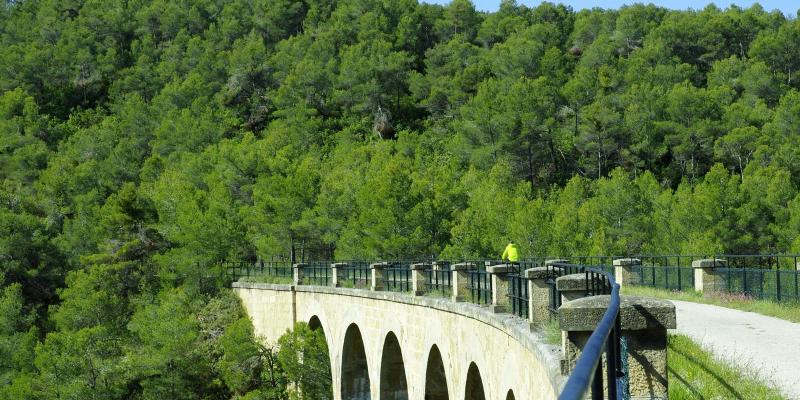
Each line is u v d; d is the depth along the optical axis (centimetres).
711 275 3041
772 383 1345
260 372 5506
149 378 5659
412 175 8438
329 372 5075
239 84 15725
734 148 9669
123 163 11150
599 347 503
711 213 5853
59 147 12581
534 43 13950
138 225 7794
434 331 2858
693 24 14738
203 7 19525
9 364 6356
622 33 15325
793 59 12544
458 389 2569
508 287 2166
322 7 19300
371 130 13912
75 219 8581
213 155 9800
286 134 12462
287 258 7494
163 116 13512
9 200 9056
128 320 6519
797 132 9344
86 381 5544
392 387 3619
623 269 3681
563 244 5762
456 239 6084
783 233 5816
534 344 1584
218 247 6844
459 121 12162
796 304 2436
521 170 10531
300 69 15275
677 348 1572
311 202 7512
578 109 11438
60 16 19175
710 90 11838
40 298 7875
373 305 3762
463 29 18000
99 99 16388
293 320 5400
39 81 16188
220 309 6316
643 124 10531
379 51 15888
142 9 19362
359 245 6675
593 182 8281
